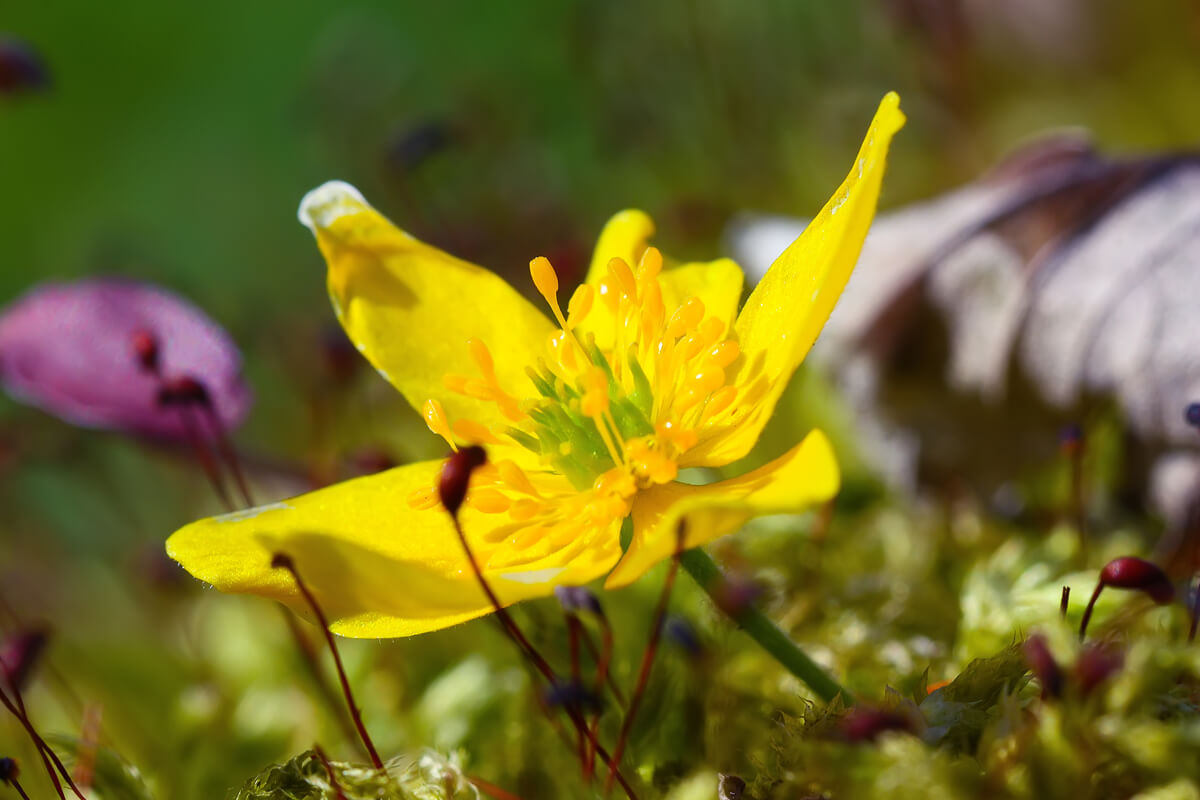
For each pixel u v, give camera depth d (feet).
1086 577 0.41
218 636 0.48
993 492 0.47
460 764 0.40
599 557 0.39
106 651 0.50
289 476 0.52
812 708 0.38
